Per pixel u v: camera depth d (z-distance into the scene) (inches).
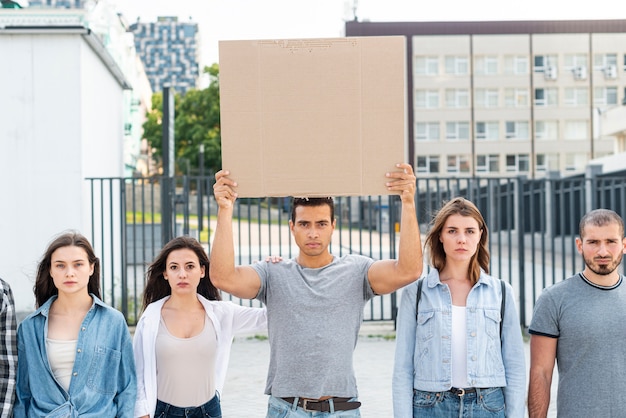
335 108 107.7
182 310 127.4
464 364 112.7
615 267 111.5
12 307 110.5
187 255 126.1
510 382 113.6
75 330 114.0
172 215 343.9
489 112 1769.2
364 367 262.7
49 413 108.0
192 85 6343.5
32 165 346.0
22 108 346.9
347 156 107.7
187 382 122.7
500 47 1766.7
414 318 118.0
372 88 107.9
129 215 781.9
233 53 107.6
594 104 1788.9
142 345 122.9
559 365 115.1
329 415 111.8
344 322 115.2
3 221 344.5
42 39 347.6
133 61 1763.0
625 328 110.0
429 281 118.3
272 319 117.3
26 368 111.0
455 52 1750.7
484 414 110.8
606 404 109.0
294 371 112.7
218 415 127.3
